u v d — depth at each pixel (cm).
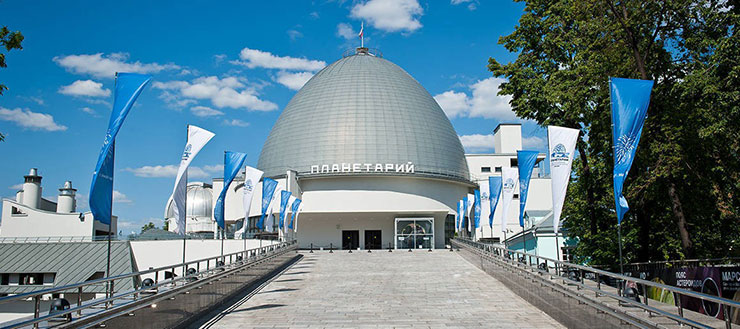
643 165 2452
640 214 2812
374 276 2625
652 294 1508
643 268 2644
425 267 3044
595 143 2795
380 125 5959
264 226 5719
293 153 5975
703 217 2728
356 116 5988
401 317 1506
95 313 1024
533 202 6875
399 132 5975
